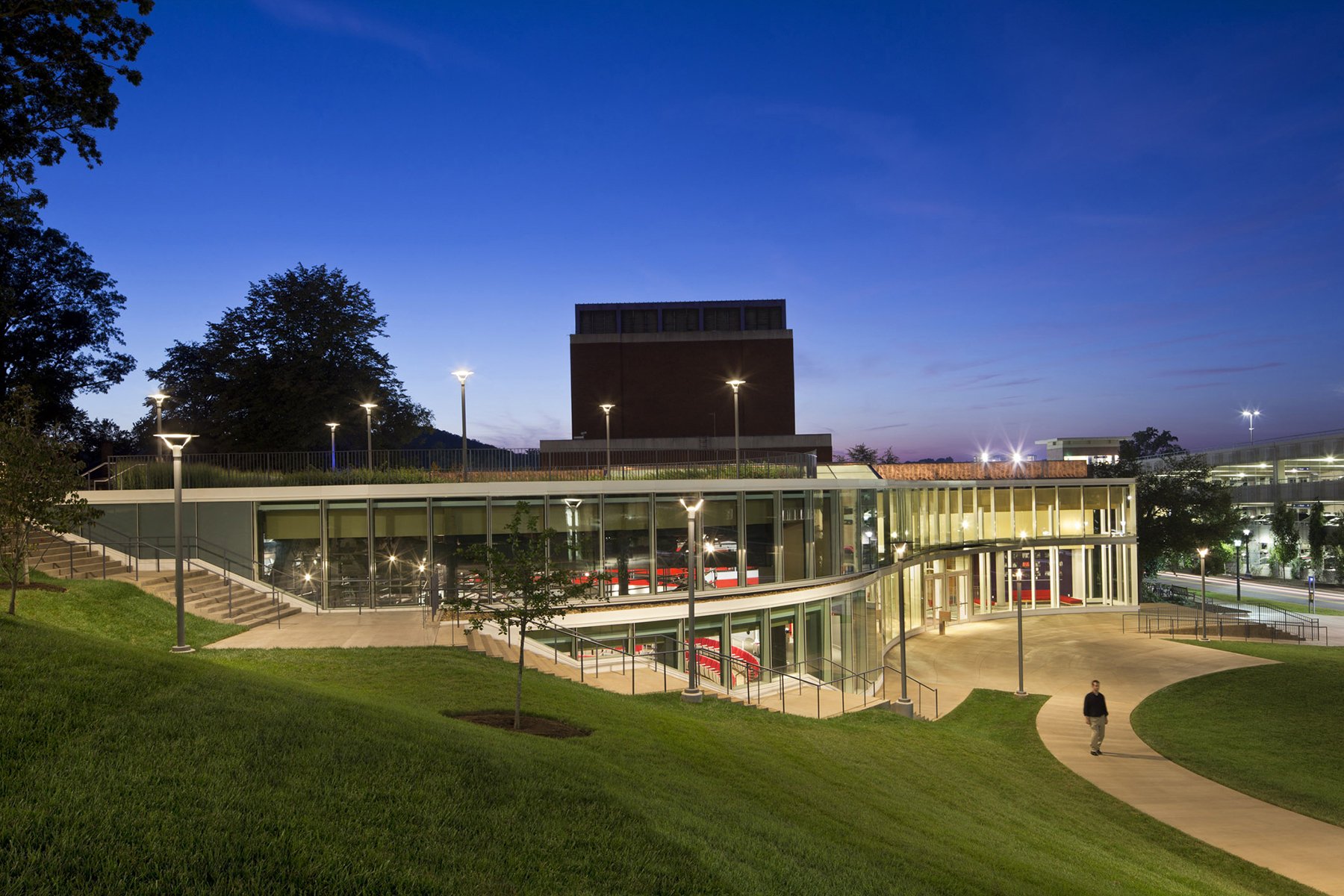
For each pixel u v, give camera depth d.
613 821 8.00
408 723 10.41
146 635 18.86
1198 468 66.50
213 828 6.23
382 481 28.30
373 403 47.31
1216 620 48.75
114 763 7.22
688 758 12.73
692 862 7.38
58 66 15.64
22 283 46.78
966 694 30.72
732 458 62.12
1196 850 15.50
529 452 32.12
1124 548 55.50
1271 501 85.44
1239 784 20.00
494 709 14.07
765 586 28.41
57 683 8.98
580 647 24.61
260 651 18.00
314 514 25.66
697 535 27.28
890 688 32.03
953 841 11.47
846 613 31.05
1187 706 28.30
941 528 48.81
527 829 7.45
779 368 69.06
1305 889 13.92
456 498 25.78
